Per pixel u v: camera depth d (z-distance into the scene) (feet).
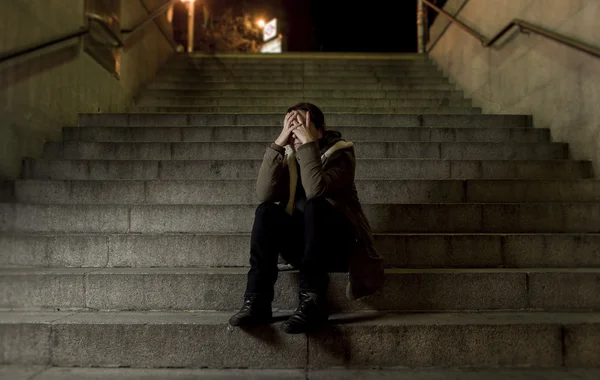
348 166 7.35
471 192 10.74
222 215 9.70
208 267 8.73
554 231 9.75
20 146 11.50
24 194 10.41
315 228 6.85
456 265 8.75
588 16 12.32
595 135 11.93
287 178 7.70
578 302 7.87
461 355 6.92
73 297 7.78
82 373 6.61
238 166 11.53
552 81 14.06
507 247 8.77
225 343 6.89
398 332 6.94
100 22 16.60
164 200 10.54
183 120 14.92
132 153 12.48
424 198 10.70
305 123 7.42
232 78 23.58
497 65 18.06
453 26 23.54
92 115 14.74
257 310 6.82
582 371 6.74
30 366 6.83
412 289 7.86
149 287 7.79
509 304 7.86
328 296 7.83
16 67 11.38
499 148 12.83
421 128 13.78
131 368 6.83
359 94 20.99
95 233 9.53
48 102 12.96
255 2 59.26
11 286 7.77
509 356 6.93
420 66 26.40
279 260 8.57
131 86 20.45
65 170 11.47
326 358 6.90
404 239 8.77
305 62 26.23
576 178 11.90
